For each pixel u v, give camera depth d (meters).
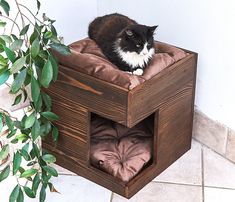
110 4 2.40
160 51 1.99
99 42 2.02
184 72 1.94
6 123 1.60
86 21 2.42
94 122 2.12
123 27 2.02
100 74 1.79
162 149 1.99
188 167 2.07
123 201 1.90
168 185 1.98
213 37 2.00
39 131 1.65
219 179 2.01
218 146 2.14
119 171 1.93
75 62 1.83
